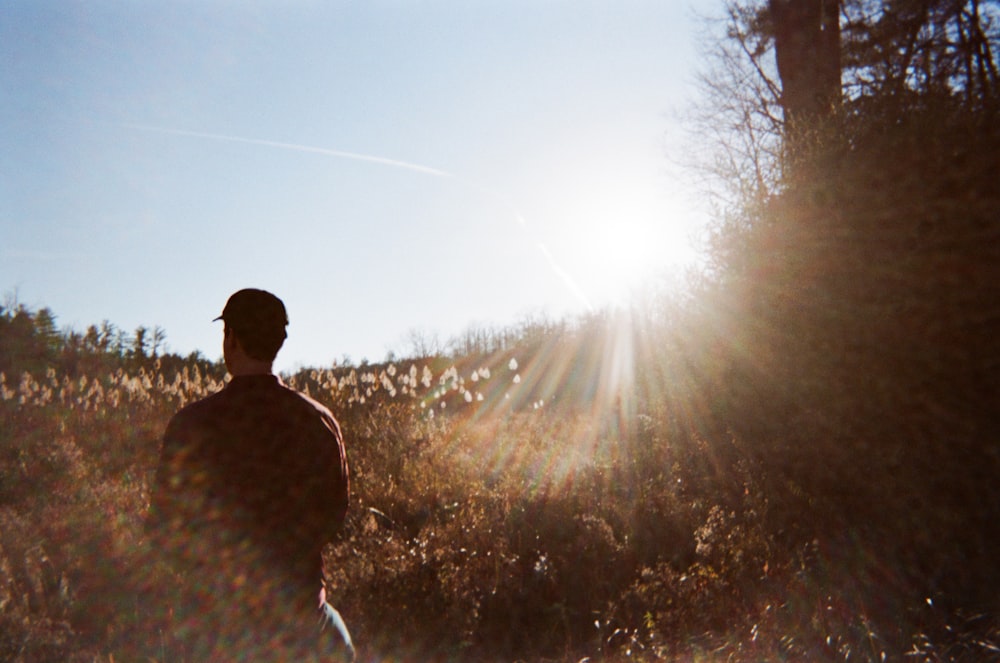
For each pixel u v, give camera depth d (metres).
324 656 2.87
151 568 5.09
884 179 7.80
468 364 18.08
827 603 5.49
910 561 5.98
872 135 8.42
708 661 4.85
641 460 8.77
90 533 6.17
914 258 7.43
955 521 6.37
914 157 7.71
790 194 8.73
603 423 11.16
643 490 7.72
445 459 9.30
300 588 2.85
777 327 8.48
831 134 8.86
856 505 6.88
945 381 7.29
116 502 7.20
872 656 4.76
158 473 2.81
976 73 14.35
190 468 2.79
